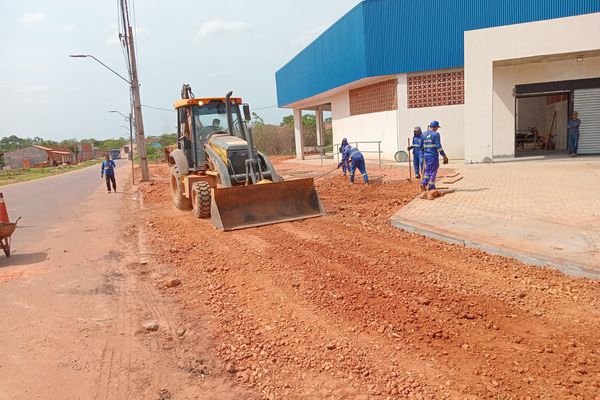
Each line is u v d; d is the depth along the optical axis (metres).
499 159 18.47
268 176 10.51
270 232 8.70
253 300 5.51
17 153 87.62
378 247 7.27
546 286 5.29
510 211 8.73
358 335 4.42
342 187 14.50
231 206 9.48
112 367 4.12
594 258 5.76
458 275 5.82
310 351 4.20
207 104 12.06
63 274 7.09
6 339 4.76
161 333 4.80
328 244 7.59
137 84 24.98
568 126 18.02
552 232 7.05
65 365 4.17
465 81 17.38
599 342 4.03
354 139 25.73
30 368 4.13
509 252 6.33
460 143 20.72
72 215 13.66
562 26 16.08
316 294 5.49
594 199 9.20
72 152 108.94
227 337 4.62
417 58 20.39
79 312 5.47
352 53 22.08
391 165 19.91
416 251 6.95
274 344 4.39
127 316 5.31
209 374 3.96
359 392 3.54
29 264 7.75
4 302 5.88
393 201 11.11
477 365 3.77
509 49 16.77
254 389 3.69
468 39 17.16
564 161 16.38
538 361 3.77
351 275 6.04
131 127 28.08
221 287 6.06
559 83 18.11
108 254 8.31
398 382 3.62
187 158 12.45
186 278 6.59
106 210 14.52
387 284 5.64
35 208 15.99
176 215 12.05
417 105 20.98
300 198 10.02
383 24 20.53
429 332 4.37
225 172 10.19
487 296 5.13
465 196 10.69
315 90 27.59
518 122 22.86
